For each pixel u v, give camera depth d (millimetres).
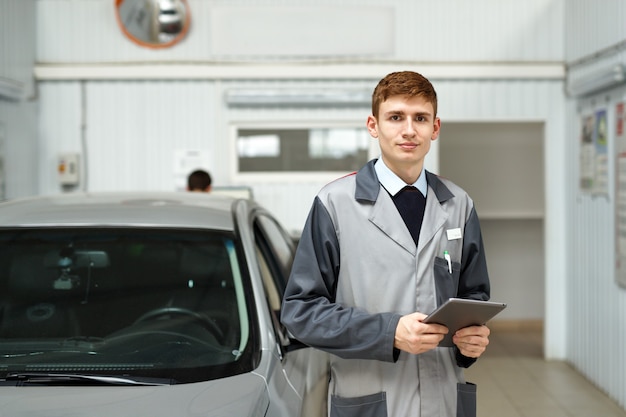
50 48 5461
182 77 5465
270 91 5422
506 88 5520
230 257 2441
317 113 5551
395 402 1744
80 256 2406
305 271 1737
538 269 7020
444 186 1805
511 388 4914
